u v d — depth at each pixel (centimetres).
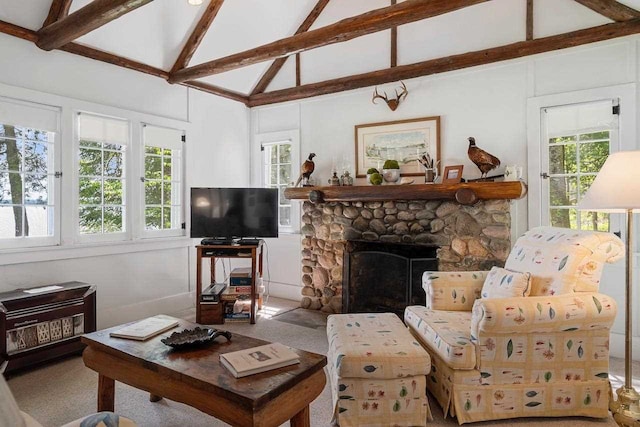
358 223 405
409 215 376
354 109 428
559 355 203
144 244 387
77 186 340
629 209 199
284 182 489
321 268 429
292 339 332
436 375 221
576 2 315
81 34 283
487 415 202
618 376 259
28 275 306
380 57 410
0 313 249
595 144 312
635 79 293
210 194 402
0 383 75
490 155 330
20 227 307
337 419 198
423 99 387
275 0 399
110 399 195
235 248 378
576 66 315
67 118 330
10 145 301
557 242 224
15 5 288
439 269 357
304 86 454
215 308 374
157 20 359
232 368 153
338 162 439
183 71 399
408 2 271
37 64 311
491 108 353
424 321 238
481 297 252
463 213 349
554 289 210
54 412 212
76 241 339
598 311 198
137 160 387
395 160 396
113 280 363
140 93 388
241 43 427
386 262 383
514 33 342
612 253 210
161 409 217
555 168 329
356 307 398
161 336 197
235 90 483
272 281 488
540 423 203
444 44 375
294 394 152
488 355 201
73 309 287
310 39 320
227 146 482
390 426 195
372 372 192
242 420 137
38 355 266
